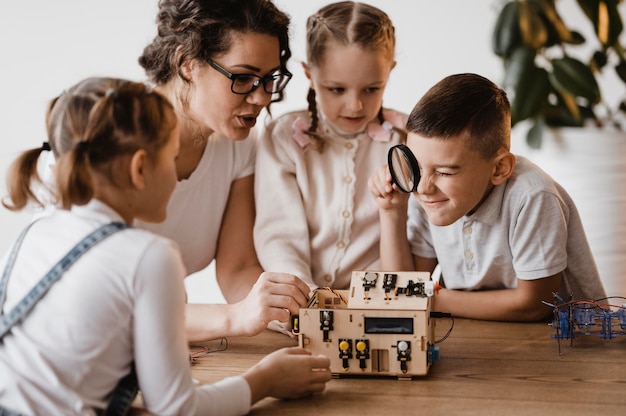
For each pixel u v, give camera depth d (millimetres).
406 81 3809
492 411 1291
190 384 1204
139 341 1172
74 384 1151
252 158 1947
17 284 1222
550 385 1383
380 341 1413
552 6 3162
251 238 1939
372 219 1919
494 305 1700
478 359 1505
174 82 1724
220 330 1568
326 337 1427
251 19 1627
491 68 3760
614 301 2902
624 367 1453
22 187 1291
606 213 3188
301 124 1938
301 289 1554
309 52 1865
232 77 1642
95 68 3510
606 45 3217
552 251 1664
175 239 1865
